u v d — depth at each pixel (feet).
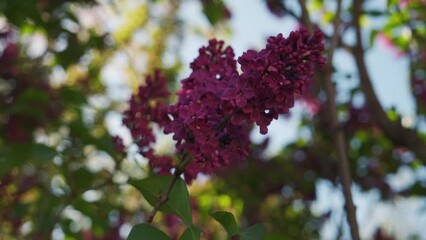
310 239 16.33
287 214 16.67
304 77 5.46
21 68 14.16
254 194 16.35
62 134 12.44
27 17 12.27
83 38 15.30
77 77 17.49
